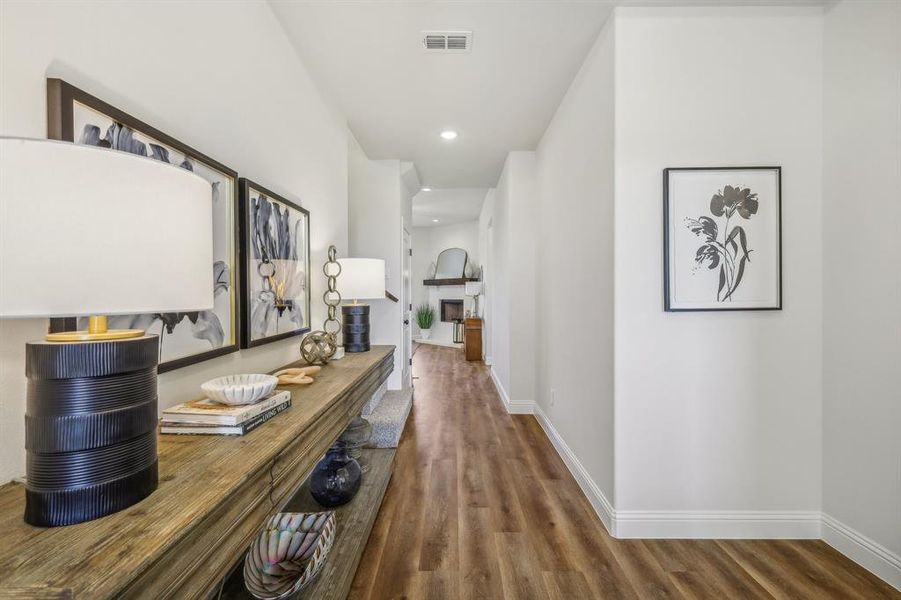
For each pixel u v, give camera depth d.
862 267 1.65
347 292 2.34
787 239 1.84
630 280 1.86
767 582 1.56
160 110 1.10
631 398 1.87
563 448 2.72
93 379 0.59
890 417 1.55
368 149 3.73
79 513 0.57
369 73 2.36
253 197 1.52
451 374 5.69
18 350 0.75
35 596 0.45
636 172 1.85
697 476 1.87
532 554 1.72
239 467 0.76
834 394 1.77
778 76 1.84
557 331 2.91
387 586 1.52
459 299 8.65
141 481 0.64
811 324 1.84
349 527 1.66
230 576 1.30
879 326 1.59
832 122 1.77
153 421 0.68
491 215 5.67
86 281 0.52
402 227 4.18
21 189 0.48
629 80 1.85
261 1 1.70
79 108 0.83
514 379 3.83
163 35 1.11
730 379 1.87
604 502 1.97
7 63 0.73
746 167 1.83
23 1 0.75
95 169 0.53
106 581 0.47
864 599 1.47
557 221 2.90
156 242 0.59
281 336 1.73
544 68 2.35
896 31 1.52
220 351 1.29
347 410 1.43
